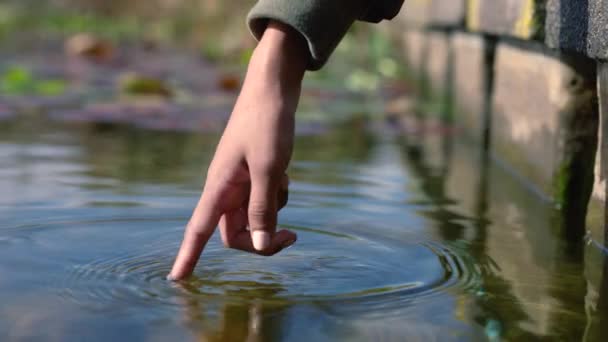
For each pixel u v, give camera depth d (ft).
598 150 4.72
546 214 5.21
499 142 6.87
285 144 3.81
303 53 3.99
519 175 6.16
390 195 5.48
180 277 3.98
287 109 3.86
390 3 4.14
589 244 4.68
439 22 8.93
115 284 3.96
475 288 4.03
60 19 21.13
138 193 5.29
